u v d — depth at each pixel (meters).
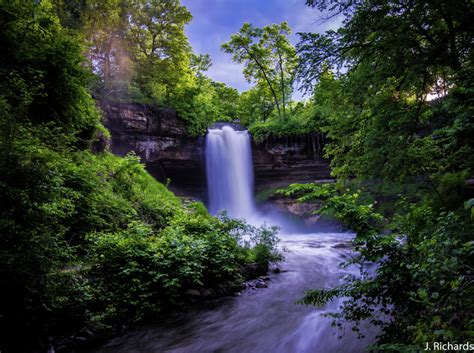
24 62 8.74
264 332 6.05
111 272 6.87
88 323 5.63
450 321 2.23
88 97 11.55
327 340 5.26
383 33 5.05
